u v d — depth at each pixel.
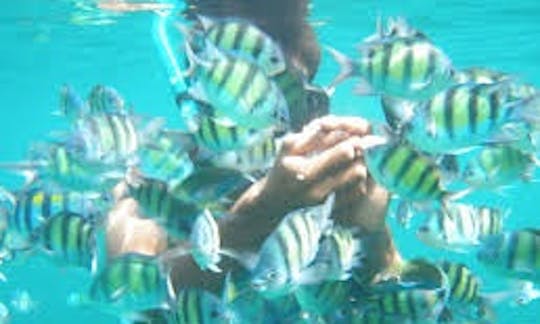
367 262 1.15
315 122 1.05
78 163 1.32
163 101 10.24
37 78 8.10
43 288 10.11
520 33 6.02
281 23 1.25
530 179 1.39
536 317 6.20
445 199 1.11
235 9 1.27
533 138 1.34
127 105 1.44
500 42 6.41
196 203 1.14
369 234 1.11
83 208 1.33
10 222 1.36
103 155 1.29
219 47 1.17
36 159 1.36
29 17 5.29
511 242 1.24
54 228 1.32
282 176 1.04
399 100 1.11
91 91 1.47
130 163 1.25
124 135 1.27
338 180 1.05
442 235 1.51
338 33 5.84
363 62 1.12
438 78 1.12
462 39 6.26
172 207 1.17
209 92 1.13
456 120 1.10
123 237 1.31
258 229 1.07
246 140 1.12
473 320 1.31
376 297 1.17
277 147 1.09
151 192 1.19
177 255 1.18
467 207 1.51
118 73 8.00
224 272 1.14
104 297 1.22
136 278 1.20
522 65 7.61
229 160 1.13
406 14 5.25
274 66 1.17
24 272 12.32
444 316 1.20
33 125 12.52
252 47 1.18
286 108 1.10
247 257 1.08
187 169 1.20
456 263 1.30
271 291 1.04
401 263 1.19
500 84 1.12
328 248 1.07
